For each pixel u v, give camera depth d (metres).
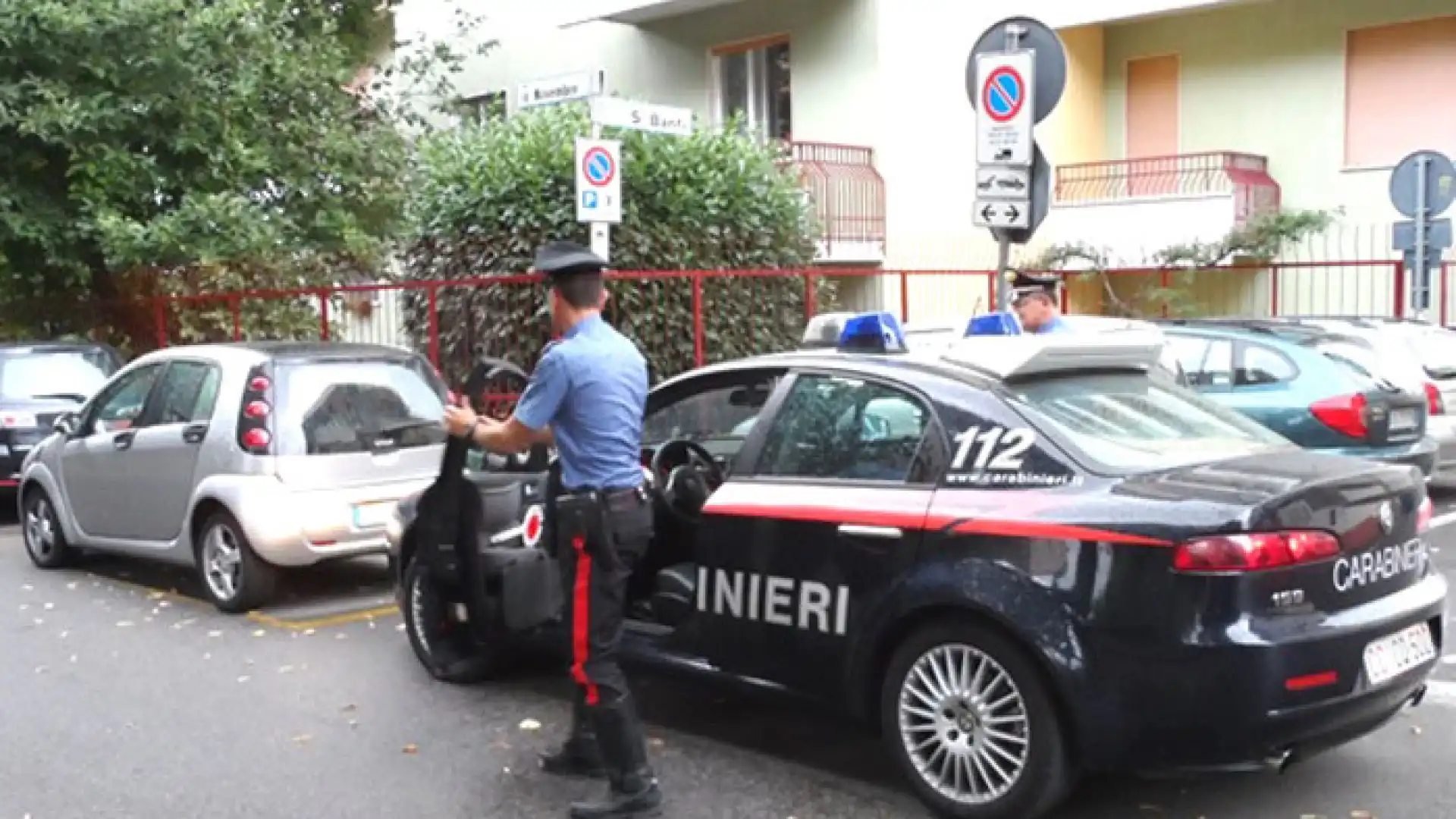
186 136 14.12
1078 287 19.58
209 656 6.97
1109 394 4.89
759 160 12.86
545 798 4.93
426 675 6.54
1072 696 4.14
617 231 11.76
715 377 5.62
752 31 19.03
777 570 4.93
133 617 7.90
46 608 8.17
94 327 15.40
